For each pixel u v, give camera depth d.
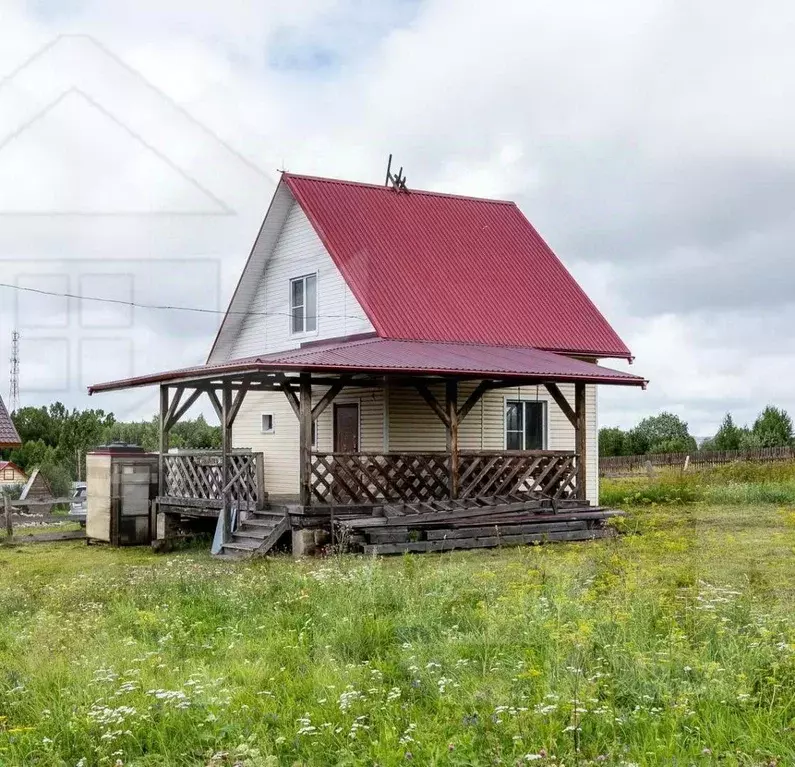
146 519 19.98
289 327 22.67
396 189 24.03
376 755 5.99
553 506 18.34
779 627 7.95
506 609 8.86
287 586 11.20
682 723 6.27
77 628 9.62
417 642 8.38
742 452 34.94
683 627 8.09
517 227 25.20
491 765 5.76
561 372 17.91
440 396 20.34
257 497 17.19
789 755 5.73
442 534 16.48
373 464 17.25
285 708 6.98
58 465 32.81
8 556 18.14
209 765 5.88
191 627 9.61
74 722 6.63
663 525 18.12
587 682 6.83
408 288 21.23
